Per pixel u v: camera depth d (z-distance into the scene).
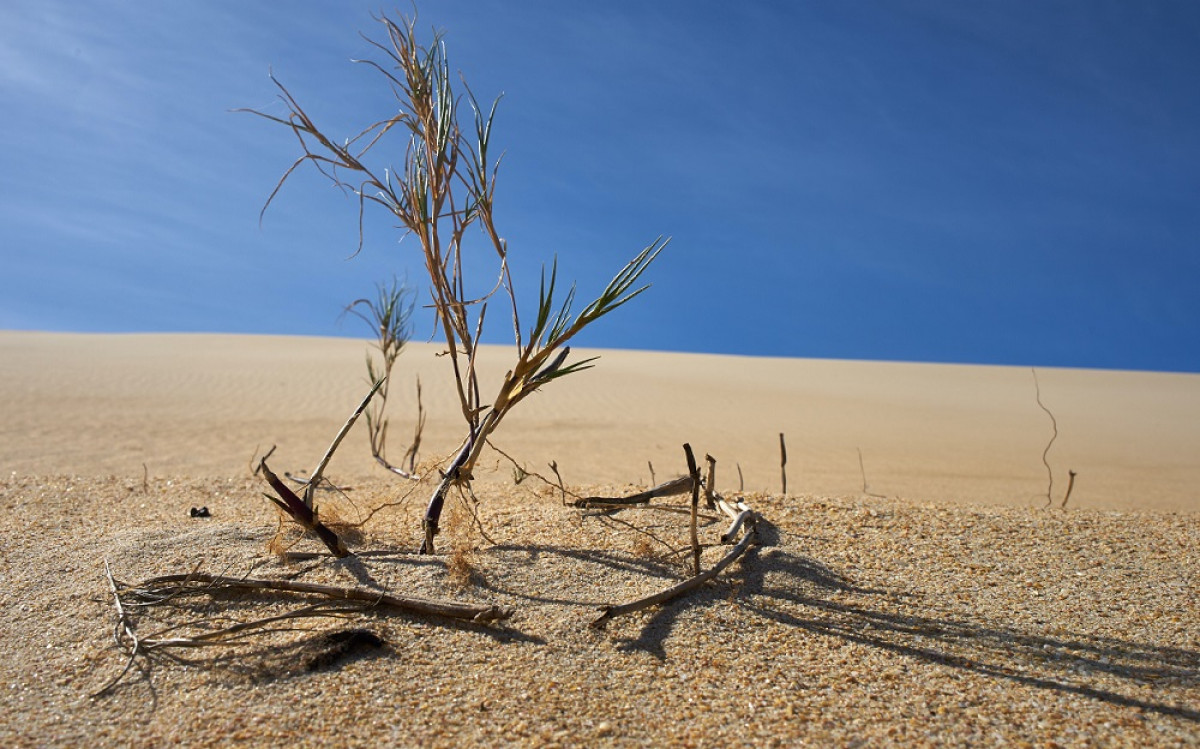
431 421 18.17
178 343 35.19
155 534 4.21
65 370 24.16
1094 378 35.62
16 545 4.25
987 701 2.80
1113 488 12.58
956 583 3.93
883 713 2.71
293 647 3.00
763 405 23.75
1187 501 11.36
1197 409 26.66
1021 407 25.75
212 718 2.59
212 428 16.20
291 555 3.77
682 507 4.82
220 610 3.32
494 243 3.62
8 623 3.28
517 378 3.66
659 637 3.19
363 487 6.09
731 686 2.86
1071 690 2.90
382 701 2.69
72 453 12.95
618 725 2.60
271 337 40.12
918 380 32.75
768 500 5.27
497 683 2.81
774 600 3.59
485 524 4.46
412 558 3.76
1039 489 12.15
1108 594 3.86
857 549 4.33
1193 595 3.86
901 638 3.29
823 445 16.80
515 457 13.57
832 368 36.00
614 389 25.70
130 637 3.07
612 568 3.79
